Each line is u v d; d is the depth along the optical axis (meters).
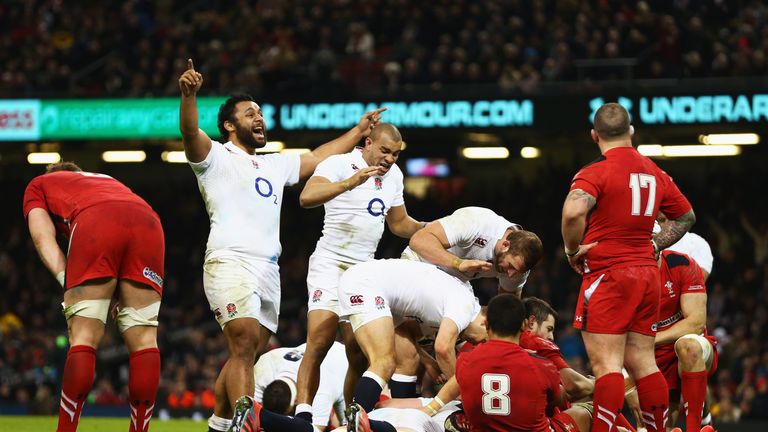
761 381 51.41
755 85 57.22
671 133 66.56
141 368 20.00
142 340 20.12
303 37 72.06
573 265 21.94
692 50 63.06
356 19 73.69
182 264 76.25
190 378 59.97
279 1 76.81
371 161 24.86
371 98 62.62
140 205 20.44
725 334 58.25
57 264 20.12
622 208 21.36
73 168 22.14
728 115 57.59
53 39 78.38
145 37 75.50
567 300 63.31
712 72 60.88
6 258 76.62
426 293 22.86
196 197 80.88
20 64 75.00
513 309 21.30
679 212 22.41
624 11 69.56
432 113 61.91
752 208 69.38
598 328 21.30
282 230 75.94
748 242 68.38
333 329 24.78
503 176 79.38
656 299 21.61
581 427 22.94
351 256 25.12
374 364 22.27
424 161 77.88
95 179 20.94
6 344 65.44
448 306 22.72
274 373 27.33
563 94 60.03
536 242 23.23
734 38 64.06
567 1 69.00
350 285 22.95
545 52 66.38
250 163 23.20
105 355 64.81
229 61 70.06
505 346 21.27
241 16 77.31
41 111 66.25
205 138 22.44
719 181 71.25
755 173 70.81
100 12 78.75
